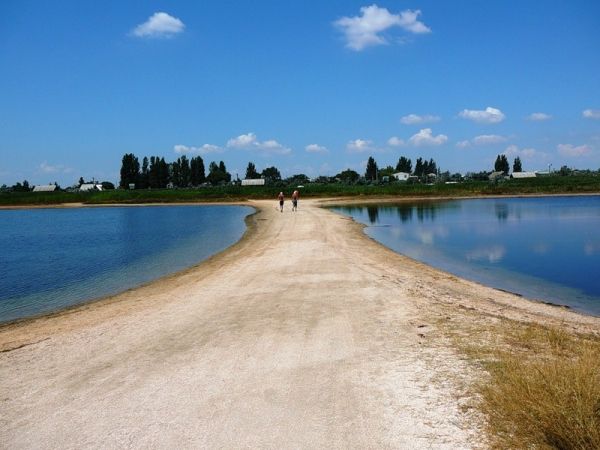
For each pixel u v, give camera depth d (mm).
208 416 5801
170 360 7965
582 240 27141
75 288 17594
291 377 6930
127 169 141625
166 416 5859
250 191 97062
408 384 6473
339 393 6297
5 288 18047
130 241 32906
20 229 46062
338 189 93125
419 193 87562
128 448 5156
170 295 14227
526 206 58406
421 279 15664
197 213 63406
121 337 9672
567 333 8977
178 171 149375
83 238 36125
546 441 4828
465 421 5344
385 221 41062
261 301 12312
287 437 5223
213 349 8445
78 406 6309
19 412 6242
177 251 26500
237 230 36906
